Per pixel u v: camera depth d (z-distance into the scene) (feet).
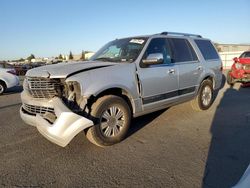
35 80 13.89
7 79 36.96
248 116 20.42
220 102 26.32
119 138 14.73
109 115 14.17
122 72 14.75
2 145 14.99
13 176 11.34
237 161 12.39
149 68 16.28
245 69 36.91
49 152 13.85
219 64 23.39
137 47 16.75
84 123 12.35
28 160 12.92
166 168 11.78
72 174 11.43
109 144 14.39
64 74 13.10
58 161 12.75
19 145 14.94
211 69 22.07
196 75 20.38
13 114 23.06
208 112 21.91
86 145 14.67
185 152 13.53
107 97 14.01
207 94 22.26
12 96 35.17
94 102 13.87
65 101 13.37
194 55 20.76
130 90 14.97
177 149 13.97
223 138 15.56
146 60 15.85
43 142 15.33
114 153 13.57
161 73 16.97
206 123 18.71
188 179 10.78
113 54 17.40
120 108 14.55
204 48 22.29
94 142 13.96
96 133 13.67
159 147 14.29
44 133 12.95
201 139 15.44
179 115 20.90
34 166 12.27
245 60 37.11
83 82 13.03
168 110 22.49
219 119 19.71
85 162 12.58
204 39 22.90
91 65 14.53
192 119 19.77
